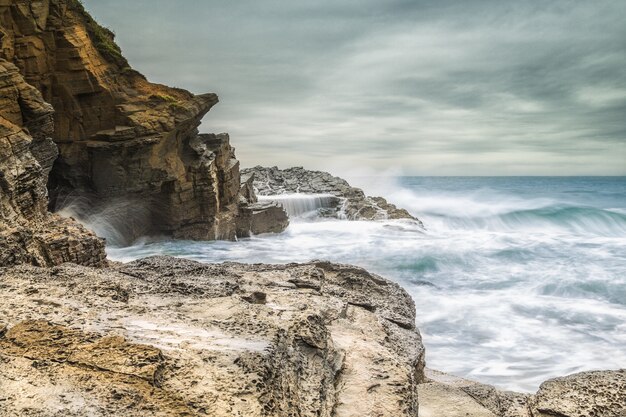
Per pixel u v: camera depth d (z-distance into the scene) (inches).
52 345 163.3
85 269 300.7
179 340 183.0
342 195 1572.3
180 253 898.1
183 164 1030.4
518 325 501.7
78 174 935.7
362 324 295.0
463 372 394.3
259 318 219.0
